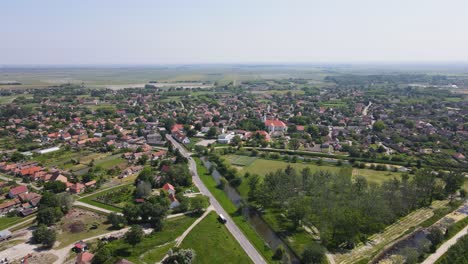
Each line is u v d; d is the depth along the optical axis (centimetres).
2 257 11369
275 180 16625
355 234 12206
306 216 13612
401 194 15062
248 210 15762
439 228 13388
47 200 14575
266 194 15900
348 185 15962
